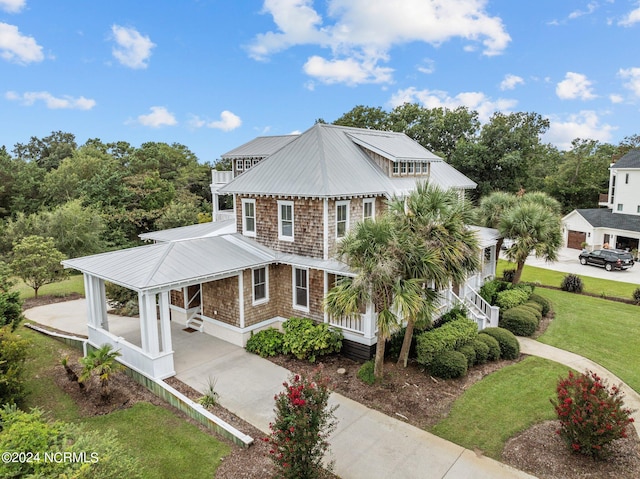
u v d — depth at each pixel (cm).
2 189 3756
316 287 1448
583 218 3753
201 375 1241
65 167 4206
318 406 720
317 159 1616
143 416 1019
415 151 2053
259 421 994
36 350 1439
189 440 915
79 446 620
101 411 1041
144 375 1200
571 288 2348
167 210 3641
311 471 711
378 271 1007
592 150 5316
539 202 2334
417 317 1114
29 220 3116
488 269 2194
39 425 631
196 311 1697
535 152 4556
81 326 1705
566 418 851
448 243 1121
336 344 1328
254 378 1223
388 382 1179
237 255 1486
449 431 954
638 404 1095
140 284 1153
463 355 1238
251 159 2642
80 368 1309
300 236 1513
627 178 3684
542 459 847
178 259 1348
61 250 3041
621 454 858
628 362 1369
